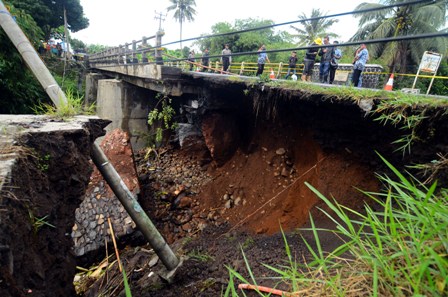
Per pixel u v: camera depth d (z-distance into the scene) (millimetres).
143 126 10477
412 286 1027
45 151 2078
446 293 984
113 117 10039
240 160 7422
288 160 5859
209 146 7664
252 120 7242
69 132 2281
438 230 1068
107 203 5543
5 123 2271
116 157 6977
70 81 19875
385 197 3656
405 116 3021
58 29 29422
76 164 2354
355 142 4055
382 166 3758
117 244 5109
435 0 1924
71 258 2422
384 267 1151
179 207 6941
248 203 6336
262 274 3141
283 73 12641
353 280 1271
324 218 4156
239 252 3951
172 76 7262
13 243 1520
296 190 5199
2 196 1501
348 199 4066
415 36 1988
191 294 3088
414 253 1155
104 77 15938
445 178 2637
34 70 3225
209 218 6504
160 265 3902
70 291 2361
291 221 4793
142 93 10305
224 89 6590
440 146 2928
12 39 3352
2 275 1372
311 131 4887
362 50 6855
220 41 26578
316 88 4039
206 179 7957
